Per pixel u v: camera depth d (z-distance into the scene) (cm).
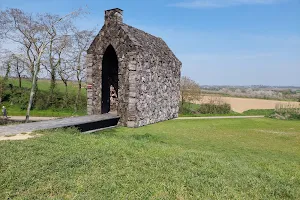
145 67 1694
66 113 3191
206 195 521
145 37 1920
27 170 572
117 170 614
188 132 1562
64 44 2945
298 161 962
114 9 1664
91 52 1769
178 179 586
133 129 1552
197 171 649
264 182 625
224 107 3450
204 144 1217
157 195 509
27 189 503
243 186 585
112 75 1905
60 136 928
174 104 2266
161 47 2094
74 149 753
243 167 750
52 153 694
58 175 563
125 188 525
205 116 2786
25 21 2895
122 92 1636
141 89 1656
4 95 3466
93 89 1767
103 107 1788
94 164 642
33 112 3116
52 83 3534
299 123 2316
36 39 2606
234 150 1112
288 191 578
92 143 854
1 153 670
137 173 607
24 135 941
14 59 3116
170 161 715
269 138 1478
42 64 3114
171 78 2161
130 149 811
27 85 4131
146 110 1742
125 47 1612
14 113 2994
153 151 820
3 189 497
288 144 1323
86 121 1362
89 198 477
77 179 557
